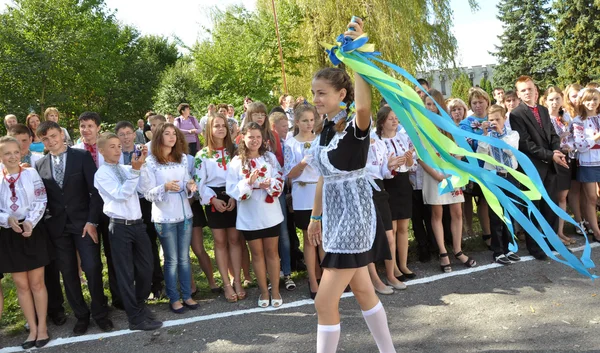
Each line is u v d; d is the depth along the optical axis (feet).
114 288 15.28
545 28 117.50
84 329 13.71
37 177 13.47
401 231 16.16
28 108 76.69
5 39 77.71
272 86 55.62
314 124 15.40
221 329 13.29
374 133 15.61
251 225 14.46
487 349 11.01
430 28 57.11
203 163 15.53
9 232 12.91
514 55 119.75
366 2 53.62
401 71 8.24
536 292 14.14
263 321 13.65
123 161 16.46
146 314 13.87
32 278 13.19
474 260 17.29
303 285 16.44
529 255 17.43
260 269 14.74
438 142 8.03
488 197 8.34
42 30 85.15
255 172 14.16
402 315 13.35
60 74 82.84
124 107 116.57
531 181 7.72
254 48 54.95
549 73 114.52
